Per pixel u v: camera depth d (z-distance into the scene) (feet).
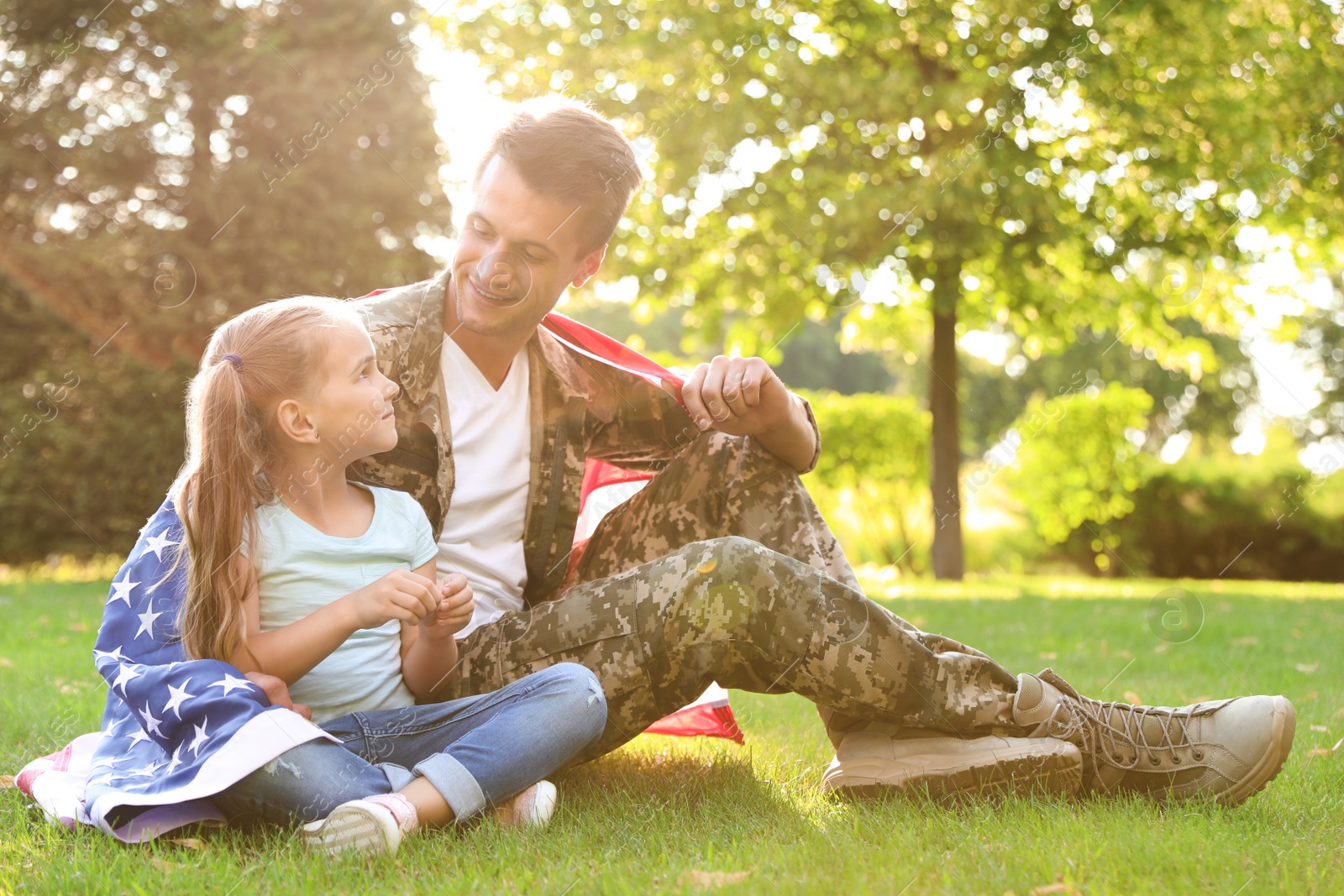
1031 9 26.25
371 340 5.43
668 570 5.09
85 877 4.02
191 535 4.82
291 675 4.83
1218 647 13.44
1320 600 22.81
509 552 6.06
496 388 5.95
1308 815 5.16
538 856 4.32
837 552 5.90
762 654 5.03
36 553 22.04
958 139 26.45
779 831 4.70
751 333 29.96
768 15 26.13
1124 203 29.19
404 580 4.83
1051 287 30.86
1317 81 28.27
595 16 26.37
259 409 4.95
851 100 24.80
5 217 24.17
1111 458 39.86
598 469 6.79
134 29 25.41
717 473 6.00
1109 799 5.23
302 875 4.07
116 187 25.05
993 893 3.85
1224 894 3.81
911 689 5.04
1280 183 29.07
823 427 38.50
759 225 28.14
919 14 26.35
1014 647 13.12
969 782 5.09
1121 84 27.09
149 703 4.64
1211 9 26.73
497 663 5.31
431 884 3.99
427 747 4.95
